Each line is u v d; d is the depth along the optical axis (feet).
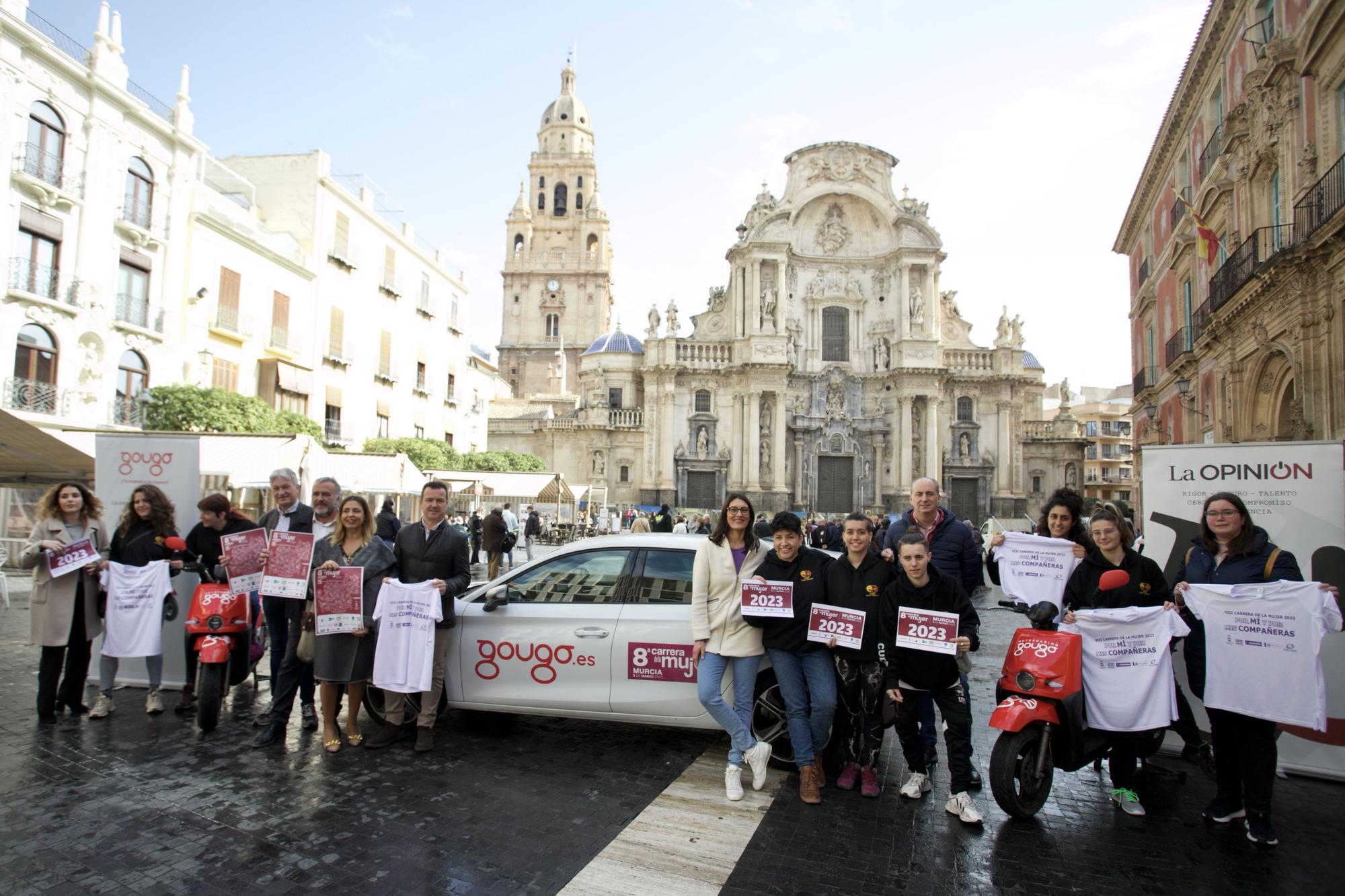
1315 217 50.70
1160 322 104.73
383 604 24.32
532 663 25.20
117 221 84.89
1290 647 19.15
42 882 16.07
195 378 95.40
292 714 29.04
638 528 93.81
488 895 15.96
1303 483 24.73
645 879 16.76
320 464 62.13
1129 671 21.04
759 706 24.41
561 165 308.60
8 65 73.31
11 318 74.38
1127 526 22.30
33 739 25.07
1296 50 54.80
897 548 25.40
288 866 16.94
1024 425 192.65
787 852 18.26
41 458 50.16
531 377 296.51
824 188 178.91
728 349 179.93
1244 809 20.45
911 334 172.76
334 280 122.52
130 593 27.84
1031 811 20.39
